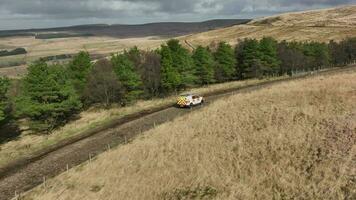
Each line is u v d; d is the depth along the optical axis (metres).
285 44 100.06
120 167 33.59
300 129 31.41
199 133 37.56
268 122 34.81
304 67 97.44
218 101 51.31
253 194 24.48
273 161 27.78
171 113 53.72
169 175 29.55
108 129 50.78
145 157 34.50
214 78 88.81
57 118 59.66
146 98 73.19
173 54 74.62
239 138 33.16
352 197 21.20
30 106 54.56
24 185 36.03
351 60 107.31
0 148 51.41
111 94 67.69
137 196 27.38
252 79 88.81
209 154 31.72
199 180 27.64
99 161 36.38
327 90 40.81
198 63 82.00
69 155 42.59
